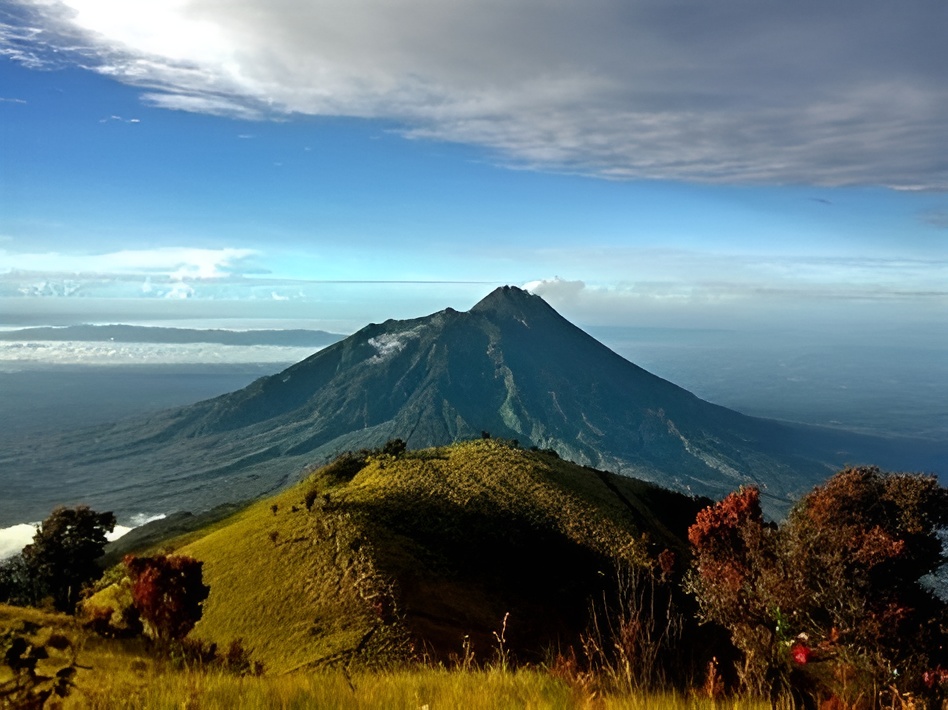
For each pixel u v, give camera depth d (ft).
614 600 142.92
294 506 191.42
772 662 32.09
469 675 28.99
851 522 43.80
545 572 156.76
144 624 60.90
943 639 33.91
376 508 181.88
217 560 165.48
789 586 36.76
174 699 24.41
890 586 36.58
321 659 99.76
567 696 24.16
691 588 44.70
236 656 49.39
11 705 22.67
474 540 167.84
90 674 29.78
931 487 44.70
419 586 134.31
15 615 52.11
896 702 27.96
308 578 138.62
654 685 25.99
